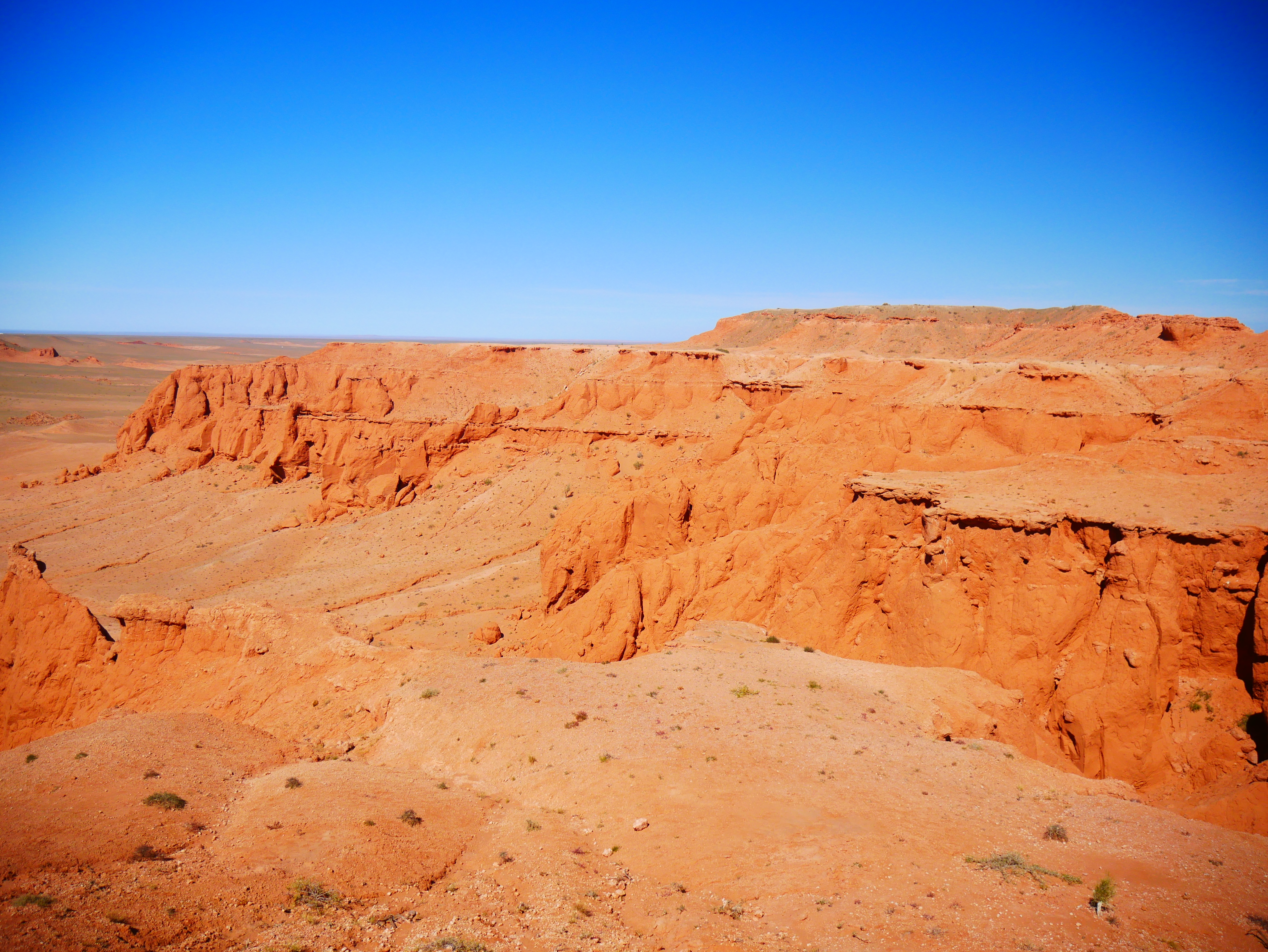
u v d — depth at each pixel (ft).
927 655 132.26
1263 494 125.29
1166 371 226.79
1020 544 130.62
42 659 146.10
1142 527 121.80
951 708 113.39
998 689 120.67
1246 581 113.29
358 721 116.06
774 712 108.17
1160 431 175.63
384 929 62.08
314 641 131.75
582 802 86.99
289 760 105.50
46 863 67.10
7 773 93.61
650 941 61.87
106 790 86.38
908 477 155.94
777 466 193.26
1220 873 67.92
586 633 159.33
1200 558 117.19
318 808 83.20
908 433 212.64
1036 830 77.20
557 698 112.27
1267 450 141.38
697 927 62.54
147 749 99.19
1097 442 205.77
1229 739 108.99
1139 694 115.65
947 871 67.92
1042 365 230.89
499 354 446.60
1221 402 179.01
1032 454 208.64
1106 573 124.16
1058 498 135.74
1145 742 114.62
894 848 72.49
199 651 138.10
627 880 71.92
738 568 164.35
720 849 74.64
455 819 84.53
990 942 57.21
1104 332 385.70
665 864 73.61
